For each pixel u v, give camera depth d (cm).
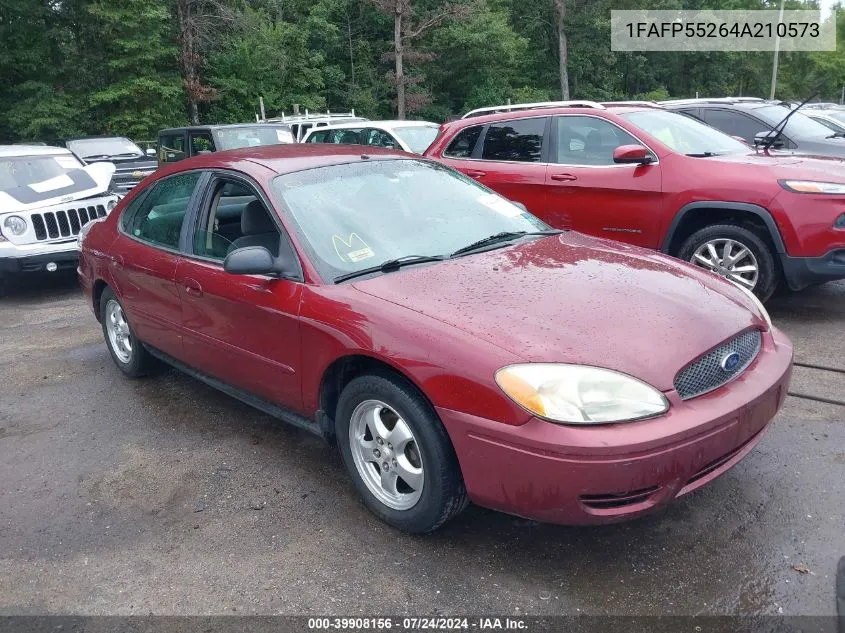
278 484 372
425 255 362
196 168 439
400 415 302
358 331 310
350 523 332
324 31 3472
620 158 598
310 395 346
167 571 306
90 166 974
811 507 322
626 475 254
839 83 5669
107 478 390
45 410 491
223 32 3116
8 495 379
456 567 296
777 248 557
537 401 260
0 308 816
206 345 412
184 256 423
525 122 707
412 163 437
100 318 554
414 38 3509
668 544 303
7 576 309
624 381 264
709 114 933
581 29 4412
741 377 300
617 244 407
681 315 301
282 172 390
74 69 2597
